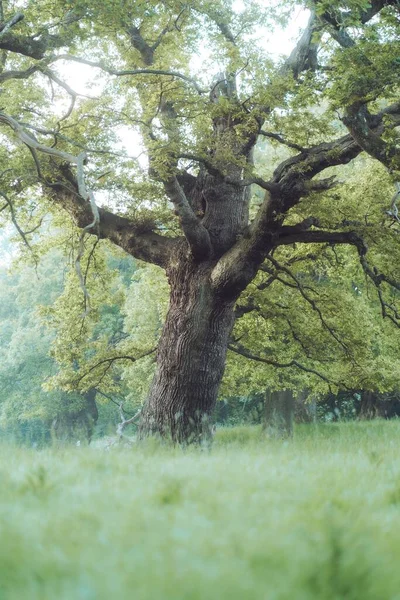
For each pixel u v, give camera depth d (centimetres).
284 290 2573
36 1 1766
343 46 1642
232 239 1944
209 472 550
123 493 425
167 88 1855
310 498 422
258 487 468
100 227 2092
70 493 430
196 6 1970
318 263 2588
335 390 2667
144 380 3919
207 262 1931
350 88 1505
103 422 5716
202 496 414
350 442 1056
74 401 5566
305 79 1656
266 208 1783
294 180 1741
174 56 2008
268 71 1752
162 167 1730
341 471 592
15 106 2019
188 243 1897
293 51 2069
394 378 2938
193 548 256
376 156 1628
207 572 205
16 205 2325
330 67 1705
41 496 420
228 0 1995
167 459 722
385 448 927
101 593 184
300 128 1736
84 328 2697
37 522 320
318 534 288
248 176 1734
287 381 3269
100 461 655
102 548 259
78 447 972
